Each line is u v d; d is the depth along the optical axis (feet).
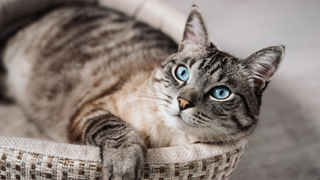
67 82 1.95
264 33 3.33
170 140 1.66
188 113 1.53
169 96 1.58
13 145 1.42
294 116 2.62
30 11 2.16
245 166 2.27
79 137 1.67
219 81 1.58
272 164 2.30
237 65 1.62
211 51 1.64
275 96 2.78
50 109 2.00
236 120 1.60
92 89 1.84
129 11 2.30
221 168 1.57
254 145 2.38
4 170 1.41
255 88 1.66
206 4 3.63
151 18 2.27
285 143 2.41
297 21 3.57
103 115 1.64
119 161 1.42
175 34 2.20
